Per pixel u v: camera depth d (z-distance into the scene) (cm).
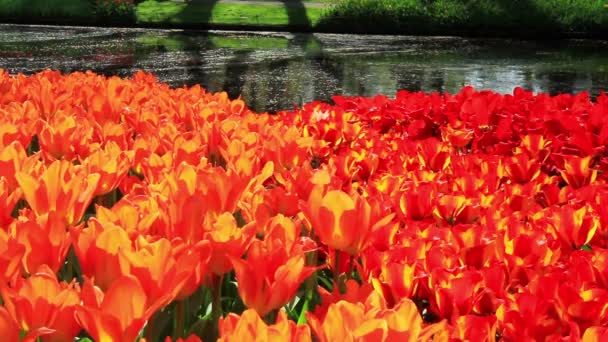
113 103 434
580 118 522
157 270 135
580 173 347
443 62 2077
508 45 2556
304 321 177
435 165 378
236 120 398
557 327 160
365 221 174
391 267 173
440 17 2825
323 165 309
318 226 175
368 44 2500
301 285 221
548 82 1736
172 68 1875
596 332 139
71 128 288
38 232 152
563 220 231
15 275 142
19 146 234
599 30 2767
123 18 2864
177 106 454
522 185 331
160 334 177
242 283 144
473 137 499
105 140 331
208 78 1731
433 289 177
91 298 126
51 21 2884
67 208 187
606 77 1828
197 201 167
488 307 177
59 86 561
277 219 175
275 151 300
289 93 1553
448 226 247
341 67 1952
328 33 2822
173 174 207
